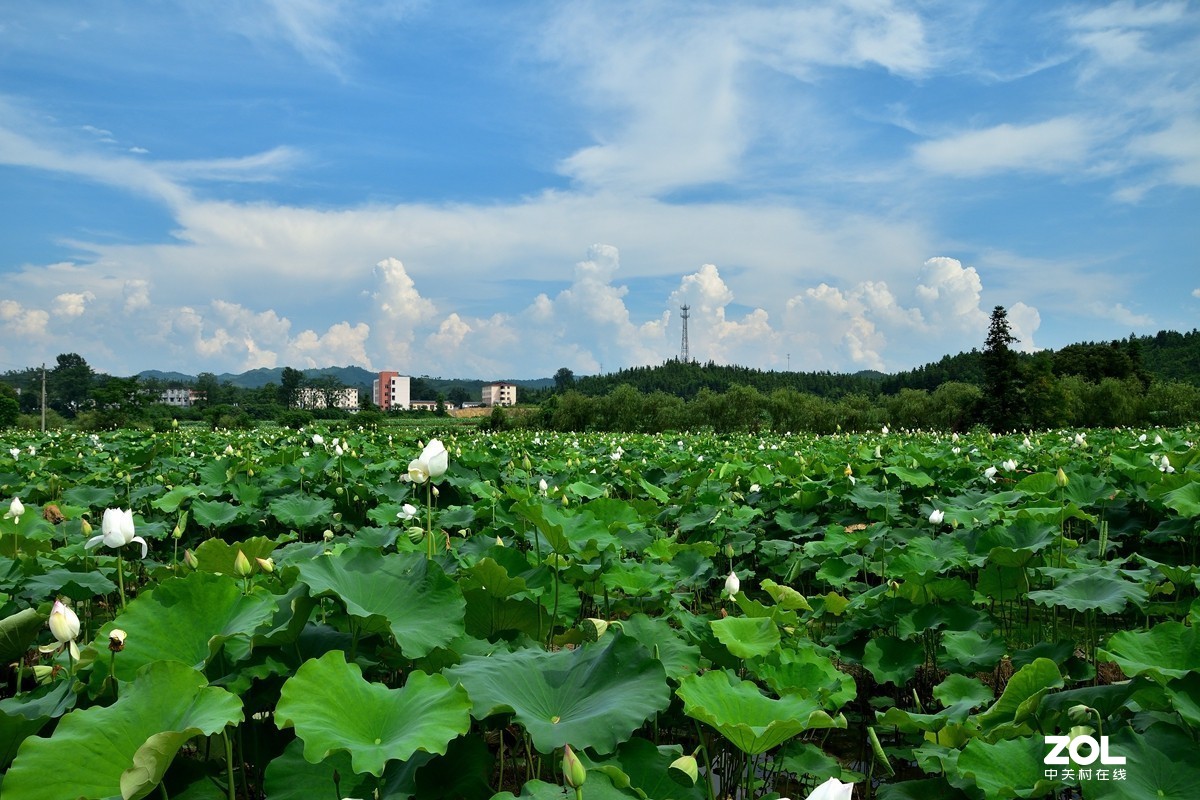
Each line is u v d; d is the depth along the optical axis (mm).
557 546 5141
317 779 2953
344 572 3775
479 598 4602
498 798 2639
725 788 4375
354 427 50156
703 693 3256
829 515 10555
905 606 5684
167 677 2848
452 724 2730
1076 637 7027
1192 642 3598
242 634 3314
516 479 11984
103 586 5402
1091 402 54781
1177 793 2795
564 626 5074
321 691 2863
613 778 2797
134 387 58688
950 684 4680
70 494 10461
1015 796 2904
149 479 12633
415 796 2959
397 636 3410
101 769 2564
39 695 3533
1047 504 7062
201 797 2980
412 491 10531
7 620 3838
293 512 8586
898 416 61875
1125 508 9203
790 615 4871
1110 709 3463
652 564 5750
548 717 3096
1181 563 8172
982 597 6602
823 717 2934
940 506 8562
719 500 9352
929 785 3662
